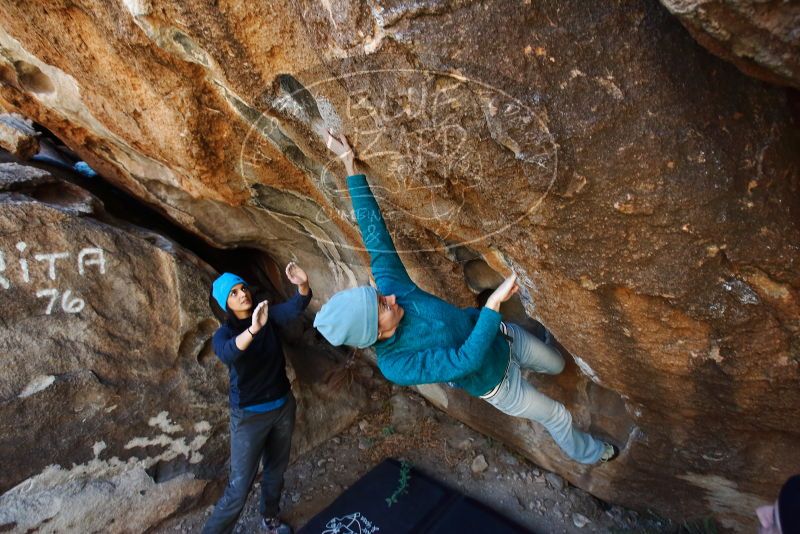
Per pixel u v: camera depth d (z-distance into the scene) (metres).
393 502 2.74
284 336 3.58
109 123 2.09
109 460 2.54
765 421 1.66
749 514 2.18
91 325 2.48
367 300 1.39
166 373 2.68
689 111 1.01
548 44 0.98
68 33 1.58
